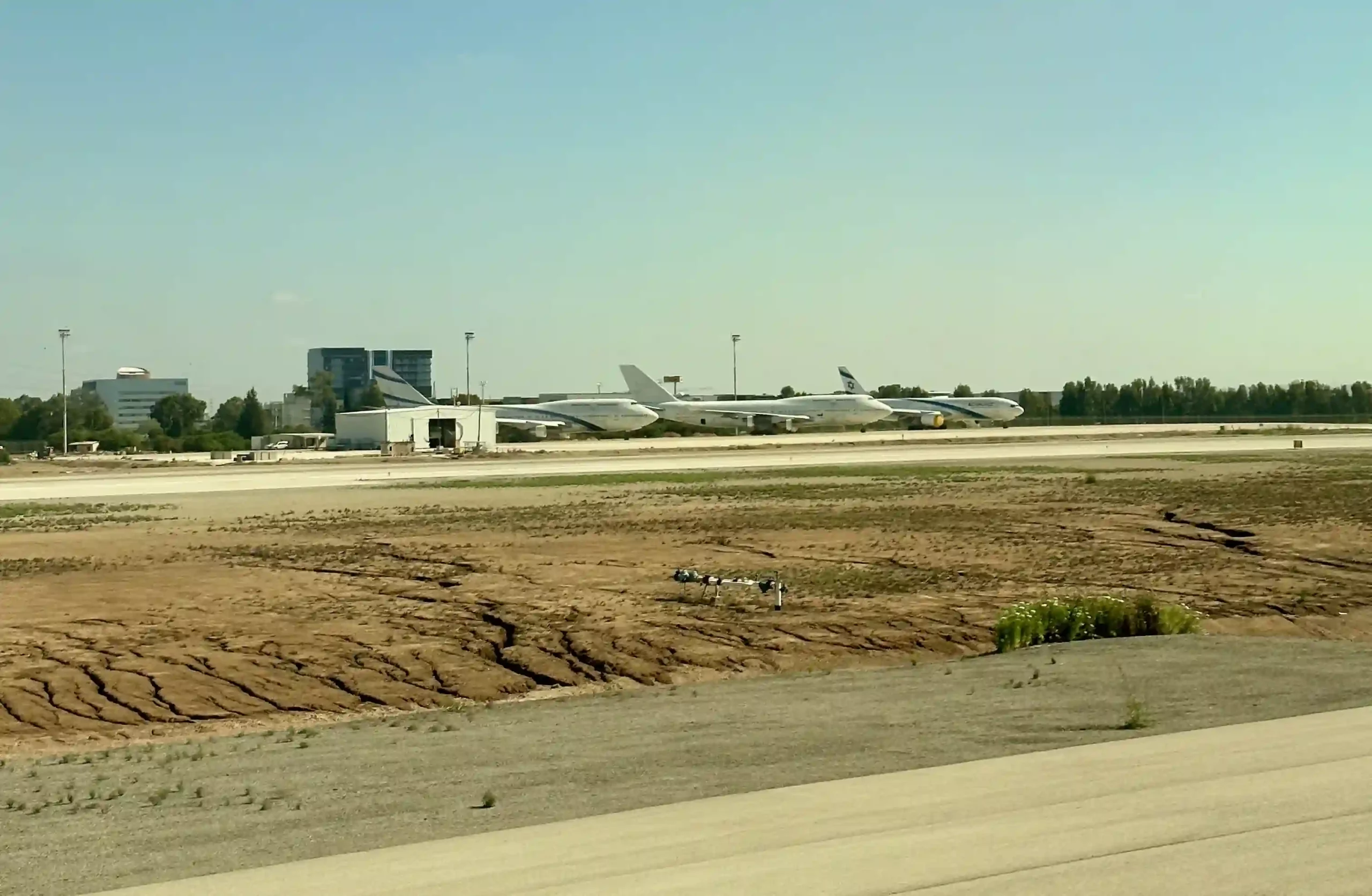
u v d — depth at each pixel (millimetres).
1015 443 132750
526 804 12031
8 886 9836
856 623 28516
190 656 25703
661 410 173125
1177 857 9320
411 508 63656
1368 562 37812
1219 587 33344
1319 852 9344
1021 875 9055
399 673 24000
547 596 33250
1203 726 14578
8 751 18625
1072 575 36000
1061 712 16016
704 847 10133
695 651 25547
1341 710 15266
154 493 79875
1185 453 107375
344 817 11820
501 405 187875
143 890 9547
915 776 12508
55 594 35344
